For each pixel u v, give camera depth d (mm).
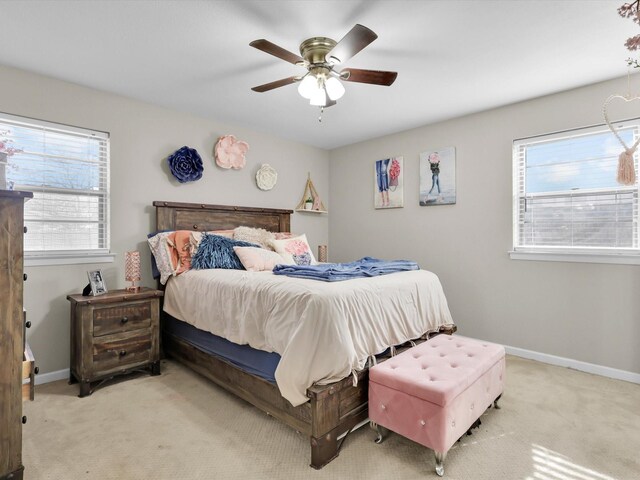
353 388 1882
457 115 3541
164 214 3283
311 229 4738
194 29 2057
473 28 2041
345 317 1853
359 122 3752
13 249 1463
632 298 2682
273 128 3973
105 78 2715
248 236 3523
